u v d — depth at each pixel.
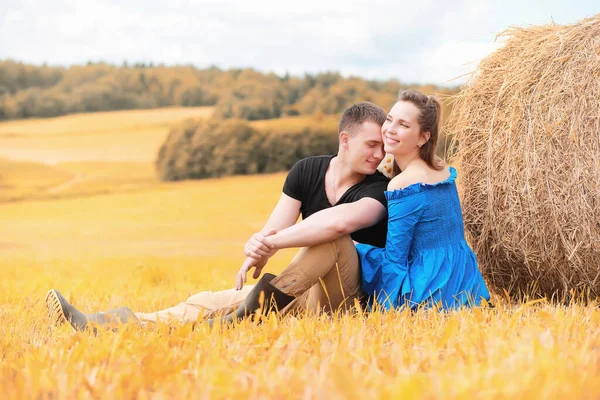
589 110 3.96
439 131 3.90
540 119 4.10
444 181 3.92
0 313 4.33
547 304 4.06
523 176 4.16
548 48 4.21
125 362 2.42
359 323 3.12
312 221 3.64
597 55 4.01
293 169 4.20
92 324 3.48
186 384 2.13
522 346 2.43
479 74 4.54
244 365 2.40
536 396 1.81
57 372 2.32
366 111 3.91
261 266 3.82
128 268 9.73
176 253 17.70
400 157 3.93
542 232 4.14
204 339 2.88
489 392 1.84
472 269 4.00
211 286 6.37
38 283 6.91
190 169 46.47
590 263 4.05
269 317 3.20
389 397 1.83
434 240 3.90
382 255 3.88
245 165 47.22
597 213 3.94
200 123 48.66
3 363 2.52
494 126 4.32
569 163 4.00
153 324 3.72
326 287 3.79
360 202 3.79
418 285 3.80
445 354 2.52
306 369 2.25
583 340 2.66
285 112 60.19
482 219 4.46
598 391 1.85
